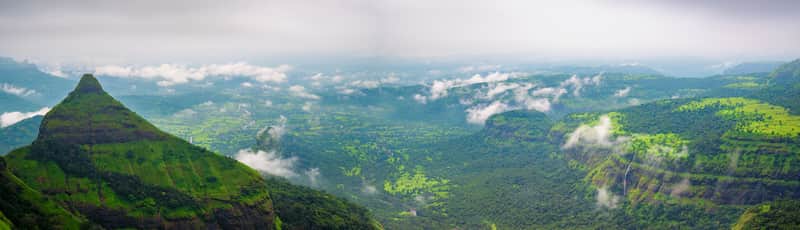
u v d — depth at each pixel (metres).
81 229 172.12
